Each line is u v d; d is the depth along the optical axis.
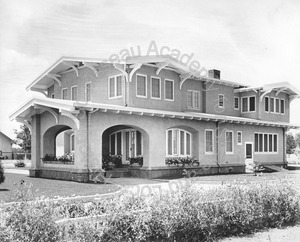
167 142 22.64
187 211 6.60
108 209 6.11
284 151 31.25
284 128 31.36
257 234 7.63
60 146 31.16
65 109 17.08
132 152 22.56
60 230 5.25
